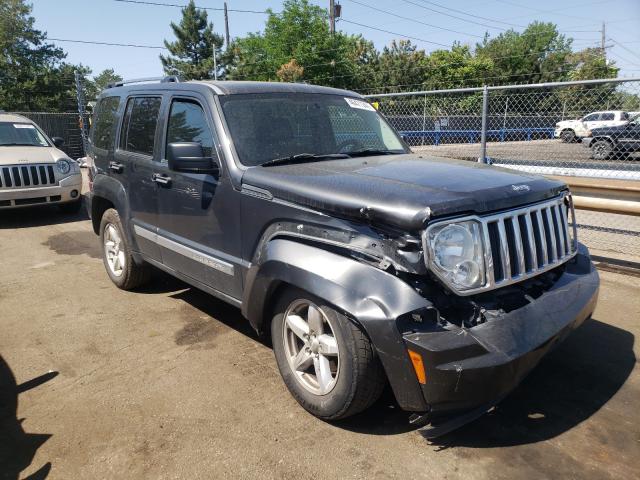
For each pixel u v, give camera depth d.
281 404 3.27
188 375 3.64
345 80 41.88
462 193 2.73
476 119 14.41
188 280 4.17
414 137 13.62
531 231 2.97
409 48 46.28
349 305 2.64
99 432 3.01
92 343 4.16
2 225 8.73
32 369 3.76
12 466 2.74
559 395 3.35
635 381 3.52
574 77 49.62
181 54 53.22
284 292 3.17
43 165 8.83
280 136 3.79
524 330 2.64
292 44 40.81
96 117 5.68
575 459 2.74
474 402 2.53
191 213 3.92
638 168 7.56
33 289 5.45
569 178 6.87
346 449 2.84
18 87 43.91
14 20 46.34
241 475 2.65
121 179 4.91
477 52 58.09
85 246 7.32
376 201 2.68
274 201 3.18
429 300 2.57
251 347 4.07
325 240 2.88
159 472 2.68
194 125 3.95
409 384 2.56
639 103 8.22
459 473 2.64
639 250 6.45
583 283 3.26
